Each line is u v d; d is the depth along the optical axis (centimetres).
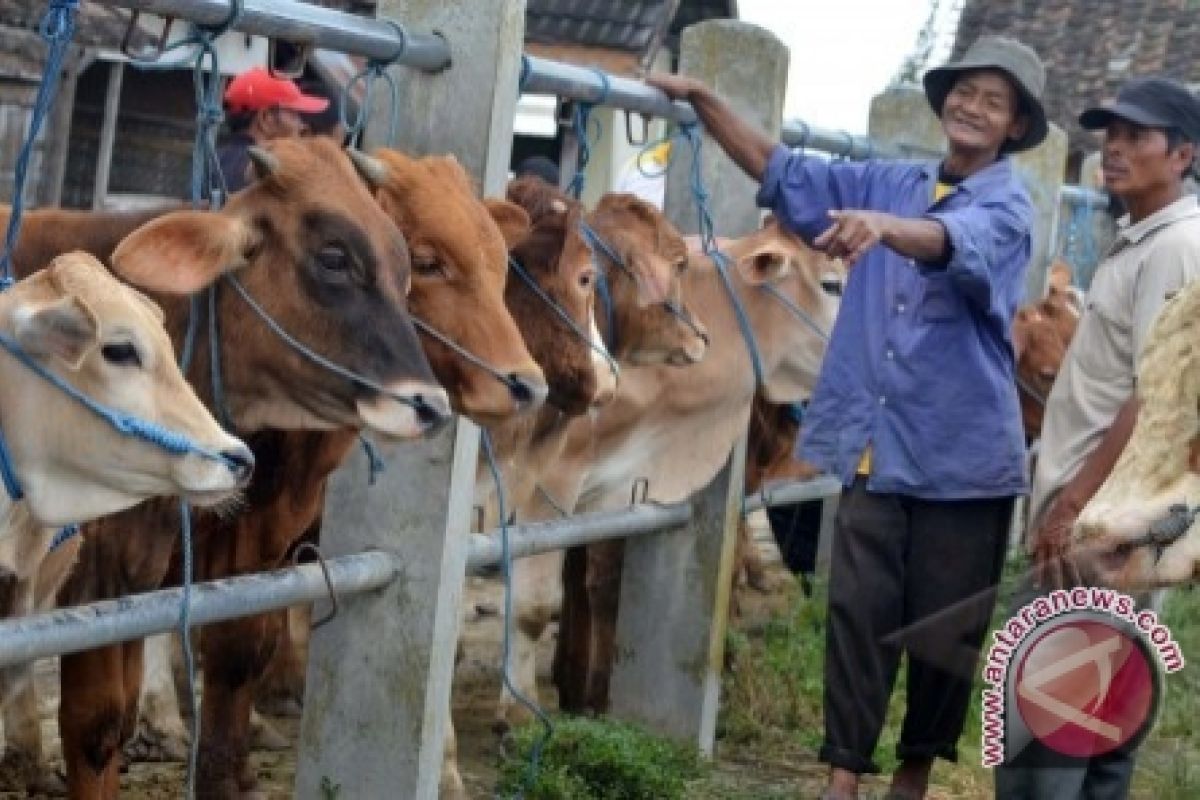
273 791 677
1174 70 2033
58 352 449
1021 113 700
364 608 592
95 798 559
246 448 469
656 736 775
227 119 877
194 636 728
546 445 712
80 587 545
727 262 810
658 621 800
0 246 531
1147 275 649
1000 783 455
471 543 632
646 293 727
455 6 580
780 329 841
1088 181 1439
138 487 467
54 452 463
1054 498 671
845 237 644
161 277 496
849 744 688
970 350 691
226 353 531
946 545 692
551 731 675
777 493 903
